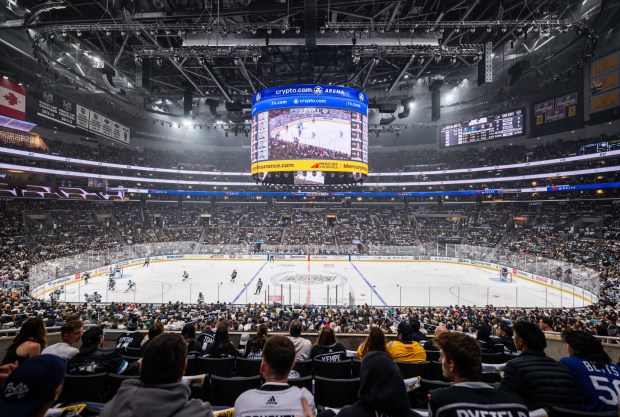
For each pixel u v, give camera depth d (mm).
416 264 46125
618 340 9562
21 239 38375
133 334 7758
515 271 37469
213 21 23156
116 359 4723
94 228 49406
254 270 40500
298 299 26578
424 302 26031
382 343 4191
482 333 7184
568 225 45562
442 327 5992
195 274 37688
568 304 25812
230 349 6203
